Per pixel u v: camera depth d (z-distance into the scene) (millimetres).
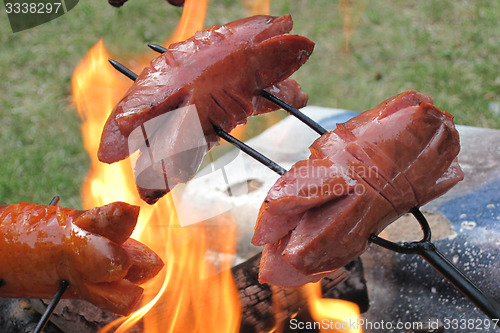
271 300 603
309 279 516
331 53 1345
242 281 607
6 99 1275
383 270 647
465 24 1379
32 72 1356
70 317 594
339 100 1203
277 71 536
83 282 507
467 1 1458
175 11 1516
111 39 1438
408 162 500
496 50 1284
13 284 517
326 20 1462
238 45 527
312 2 1534
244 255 680
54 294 520
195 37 539
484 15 1397
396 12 1458
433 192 509
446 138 505
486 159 691
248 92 535
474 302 478
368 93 1214
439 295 626
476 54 1280
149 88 518
